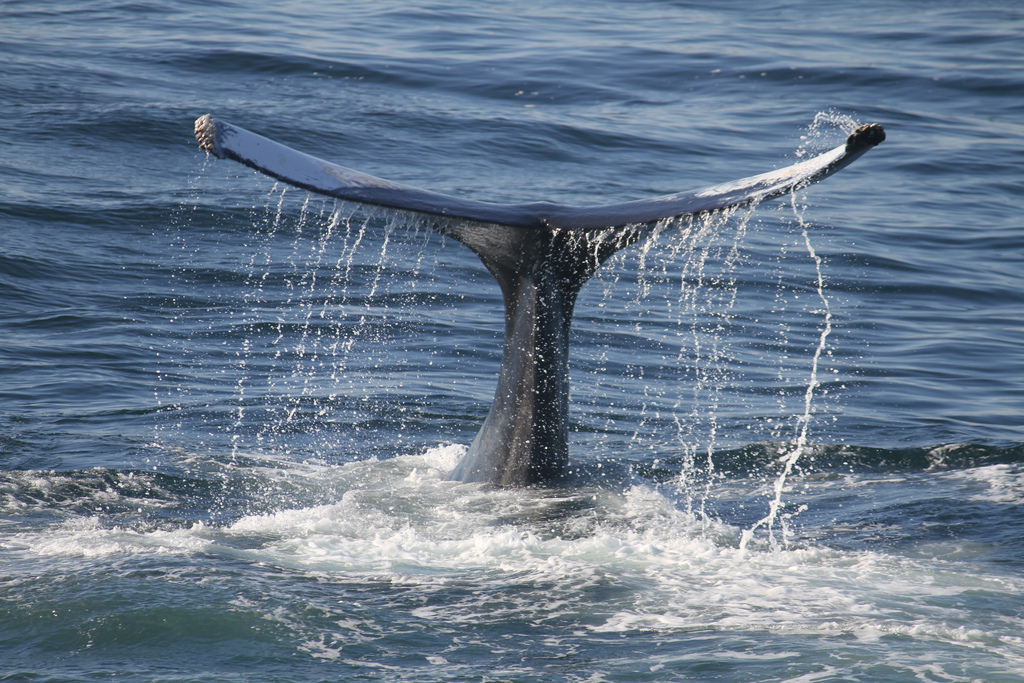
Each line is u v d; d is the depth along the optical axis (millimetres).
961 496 29094
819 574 22469
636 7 146125
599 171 79688
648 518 25125
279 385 41344
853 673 17250
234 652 18078
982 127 96875
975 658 17938
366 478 29156
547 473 27297
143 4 124500
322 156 78250
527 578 21656
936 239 68875
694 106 100375
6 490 27469
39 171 70875
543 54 113438
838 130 93188
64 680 17062
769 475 31828
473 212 25359
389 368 44250
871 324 53875
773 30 132875
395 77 102188
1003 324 54812
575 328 51438
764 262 63125
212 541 23625
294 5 130625
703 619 19797
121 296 52281
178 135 81188
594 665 17734
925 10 150500
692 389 43312
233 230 63312
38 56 99438
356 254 60969
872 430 38156
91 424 35438
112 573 21250
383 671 17484
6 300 50469
